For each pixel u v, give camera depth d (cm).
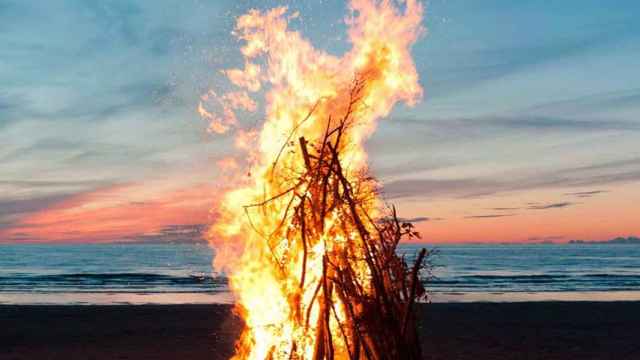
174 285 4556
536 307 2528
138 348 1487
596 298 3712
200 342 1574
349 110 646
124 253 15400
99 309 2342
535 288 4625
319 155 637
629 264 10150
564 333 1805
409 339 600
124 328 1839
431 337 1681
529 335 1753
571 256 14862
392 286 607
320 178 618
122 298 3466
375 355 585
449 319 2089
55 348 1487
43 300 3362
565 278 5856
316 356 595
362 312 589
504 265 9781
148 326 1884
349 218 610
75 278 5394
